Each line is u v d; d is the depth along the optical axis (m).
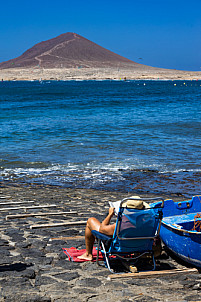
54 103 49.62
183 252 4.88
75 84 150.38
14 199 9.25
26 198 9.34
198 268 4.95
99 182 11.20
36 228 6.63
